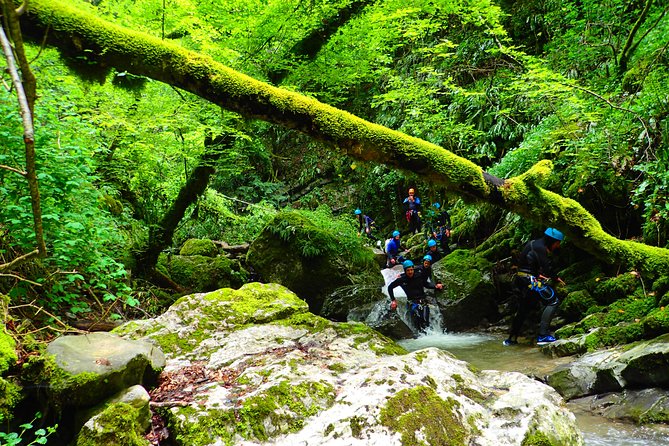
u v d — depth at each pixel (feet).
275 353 10.44
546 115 26.45
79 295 12.78
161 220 22.47
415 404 7.50
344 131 11.94
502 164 24.63
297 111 11.73
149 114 18.03
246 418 7.61
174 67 11.17
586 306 18.95
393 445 6.84
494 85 29.91
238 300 13.17
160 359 9.48
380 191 47.70
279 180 55.52
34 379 7.85
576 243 13.98
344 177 51.93
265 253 28.19
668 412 10.57
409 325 24.89
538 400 8.14
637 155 18.83
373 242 40.96
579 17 27.81
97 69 11.28
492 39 30.37
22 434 7.45
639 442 10.03
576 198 21.31
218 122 19.71
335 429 7.18
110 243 17.24
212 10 19.13
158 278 22.77
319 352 10.43
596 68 24.93
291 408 7.94
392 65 37.32
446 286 24.61
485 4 22.36
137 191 25.26
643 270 13.96
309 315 12.85
